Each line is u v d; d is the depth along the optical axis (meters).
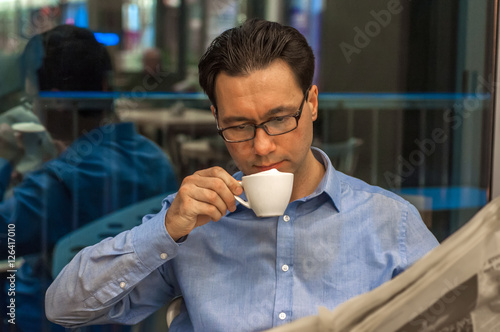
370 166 1.88
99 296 1.00
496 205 0.84
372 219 1.09
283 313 1.02
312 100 1.03
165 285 1.14
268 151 0.92
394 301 0.81
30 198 1.60
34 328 1.64
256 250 1.07
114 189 1.67
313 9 1.76
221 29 1.70
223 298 1.06
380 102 1.86
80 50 1.59
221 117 0.95
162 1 1.64
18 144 1.58
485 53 1.83
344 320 0.79
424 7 1.82
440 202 1.91
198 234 1.09
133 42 1.63
